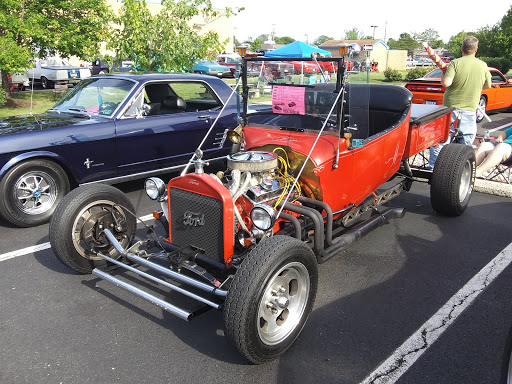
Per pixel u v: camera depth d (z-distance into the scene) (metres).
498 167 6.67
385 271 4.15
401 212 4.59
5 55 12.10
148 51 9.70
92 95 6.46
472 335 3.20
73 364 2.96
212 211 3.20
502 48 32.41
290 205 3.51
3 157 5.02
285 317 2.99
